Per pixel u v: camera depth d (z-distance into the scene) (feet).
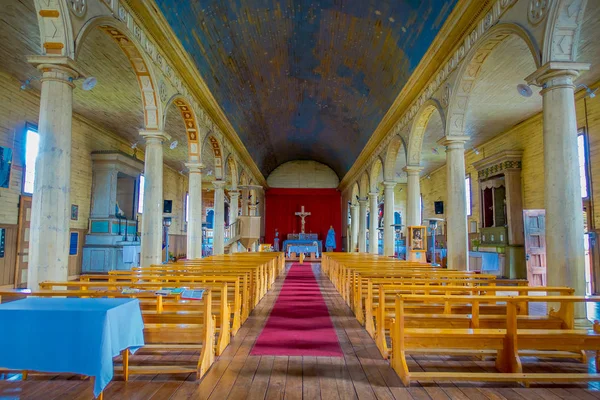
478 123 47.62
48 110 19.35
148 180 31.24
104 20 22.67
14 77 35.68
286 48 45.96
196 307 19.16
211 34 36.81
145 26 28.07
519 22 21.71
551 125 19.53
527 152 46.16
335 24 39.75
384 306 18.85
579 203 19.16
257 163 87.04
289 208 107.04
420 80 37.11
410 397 13.05
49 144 19.29
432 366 16.14
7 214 35.70
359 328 22.36
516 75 34.09
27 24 27.32
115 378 14.46
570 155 19.15
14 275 36.40
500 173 49.62
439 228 75.25
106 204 48.75
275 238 100.63
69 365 11.46
